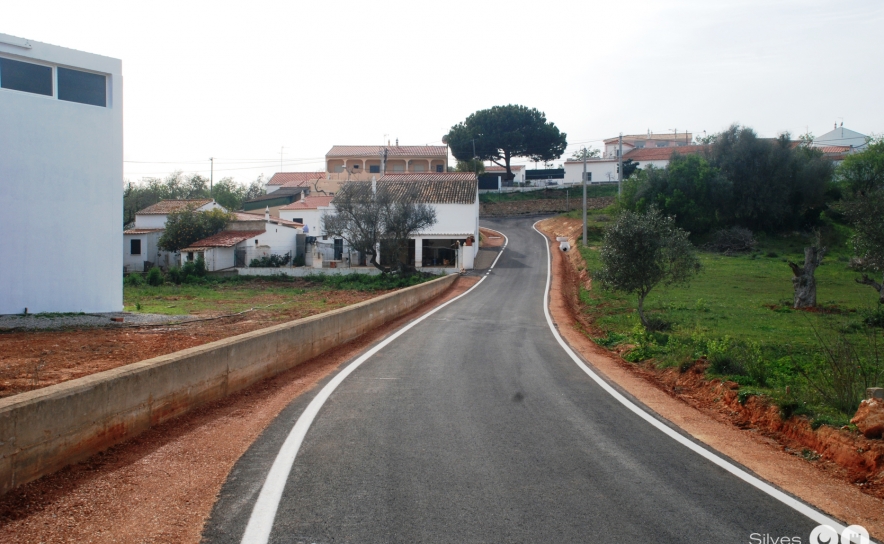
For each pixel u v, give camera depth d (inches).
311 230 2194.9
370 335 636.1
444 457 237.8
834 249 1787.6
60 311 806.5
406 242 1743.4
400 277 1579.7
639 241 729.0
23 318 741.9
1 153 753.0
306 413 303.9
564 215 2706.7
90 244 831.7
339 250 1927.9
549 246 2133.4
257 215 2250.2
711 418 337.4
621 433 283.9
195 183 3376.0
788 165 1968.5
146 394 263.7
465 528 172.4
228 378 341.7
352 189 1713.8
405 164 3147.1
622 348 599.8
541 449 252.5
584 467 230.8
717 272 1360.7
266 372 394.0
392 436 265.6
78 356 515.8
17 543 157.6
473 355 514.6
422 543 161.9
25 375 426.0
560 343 621.9
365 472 217.9
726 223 2030.0
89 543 159.0
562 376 434.0
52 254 798.5
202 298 1226.0
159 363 276.4
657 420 313.4
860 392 319.9
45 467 203.3
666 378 465.4
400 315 831.7
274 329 417.1
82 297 825.5
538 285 1364.4
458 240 1845.5
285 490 198.2
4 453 185.6
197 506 184.5
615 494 203.6
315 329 489.7
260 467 221.0
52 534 163.6
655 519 183.6
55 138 794.8
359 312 623.2
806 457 275.4
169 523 172.4
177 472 214.8
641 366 522.0
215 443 250.7
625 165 3125.0
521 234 2450.8
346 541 162.1
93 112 828.0
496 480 213.2
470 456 240.1
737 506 197.9
